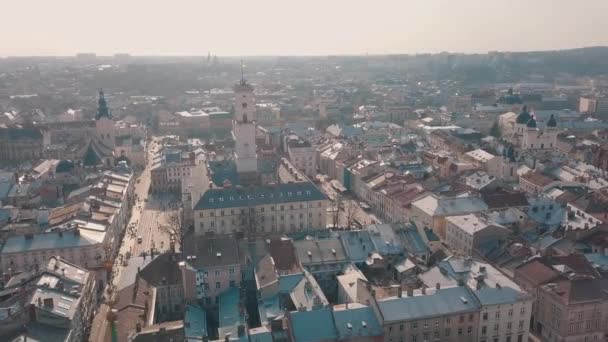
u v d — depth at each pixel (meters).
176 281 186.88
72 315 154.25
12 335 143.25
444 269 174.75
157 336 146.00
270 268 183.50
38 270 181.62
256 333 144.25
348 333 144.38
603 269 183.00
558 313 164.00
